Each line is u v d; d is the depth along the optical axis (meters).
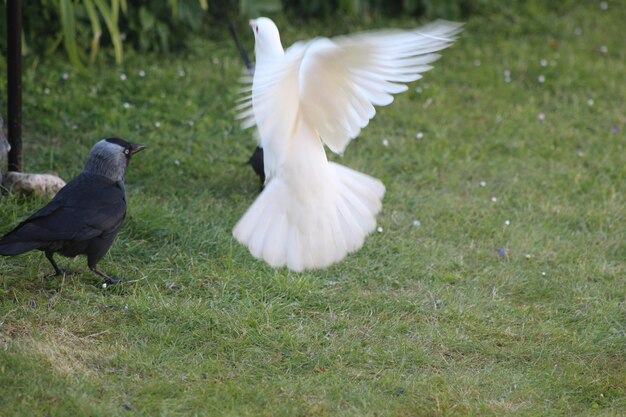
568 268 11.60
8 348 8.70
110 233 9.91
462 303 10.58
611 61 18.80
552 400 8.78
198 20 17.69
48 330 9.15
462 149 15.04
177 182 13.12
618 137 15.89
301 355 9.24
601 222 12.90
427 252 11.76
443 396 8.65
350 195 8.03
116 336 9.26
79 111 14.92
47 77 15.84
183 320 9.64
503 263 11.65
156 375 8.67
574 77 17.98
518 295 10.94
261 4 17.66
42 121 14.41
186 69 17.02
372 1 19.89
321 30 18.98
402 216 12.72
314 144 7.62
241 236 7.71
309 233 7.79
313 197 7.70
